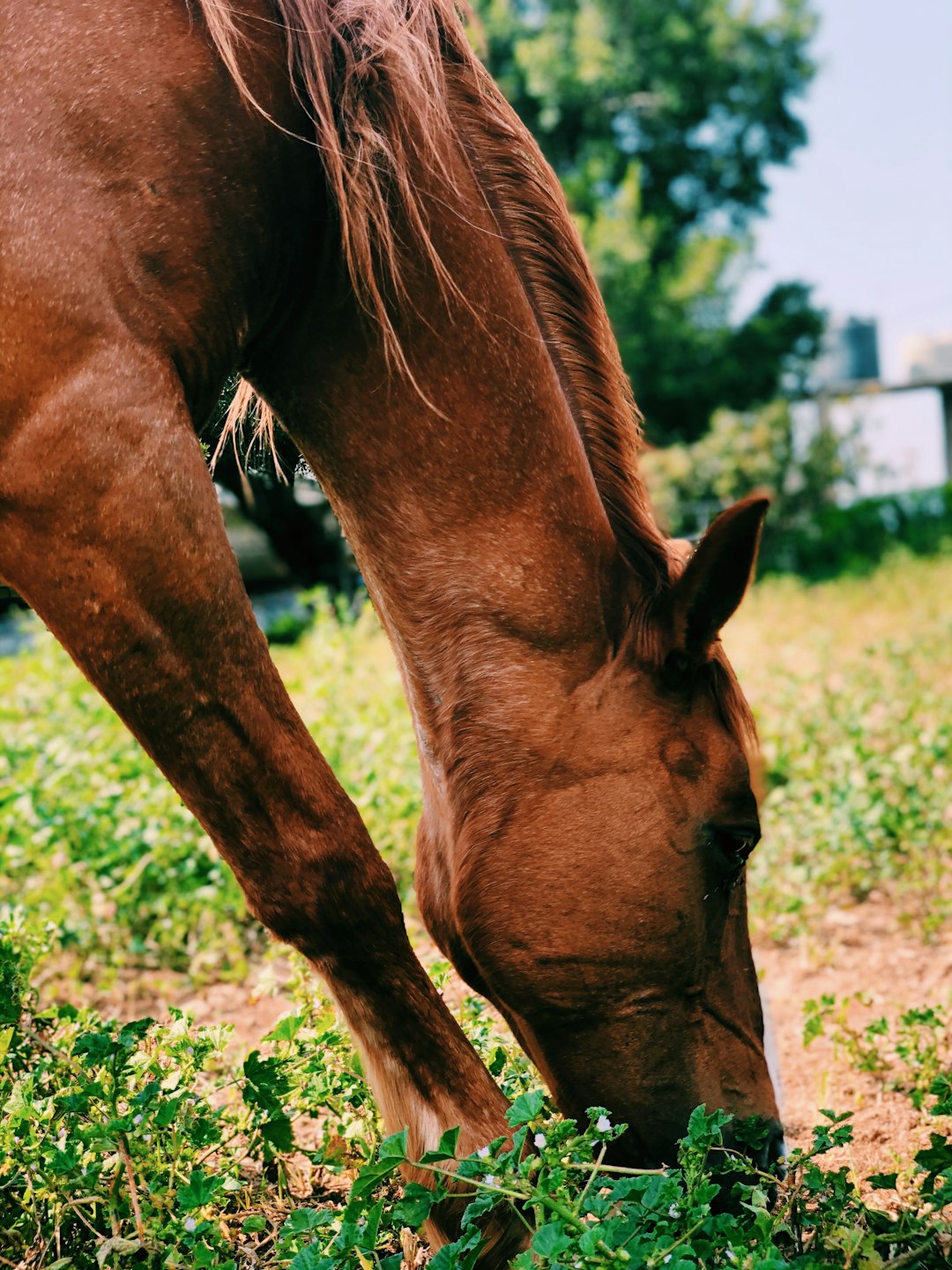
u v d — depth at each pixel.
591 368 2.50
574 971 2.30
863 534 24.47
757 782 2.50
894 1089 3.53
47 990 4.30
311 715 6.02
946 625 12.45
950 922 5.05
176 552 2.06
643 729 2.34
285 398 2.45
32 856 4.77
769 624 14.48
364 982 2.21
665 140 28.89
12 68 2.11
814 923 5.13
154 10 2.21
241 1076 2.62
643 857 2.30
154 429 2.07
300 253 2.34
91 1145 2.25
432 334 2.32
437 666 2.39
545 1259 1.85
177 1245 2.22
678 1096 2.34
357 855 2.18
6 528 2.07
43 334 2.03
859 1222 2.26
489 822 2.32
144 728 2.12
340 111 2.29
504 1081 2.72
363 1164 2.62
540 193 2.47
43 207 2.06
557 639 2.35
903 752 6.05
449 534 2.36
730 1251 1.92
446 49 2.47
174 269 2.15
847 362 39.19
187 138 2.17
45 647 7.52
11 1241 2.34
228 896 4.70
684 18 27.91
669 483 24.97
